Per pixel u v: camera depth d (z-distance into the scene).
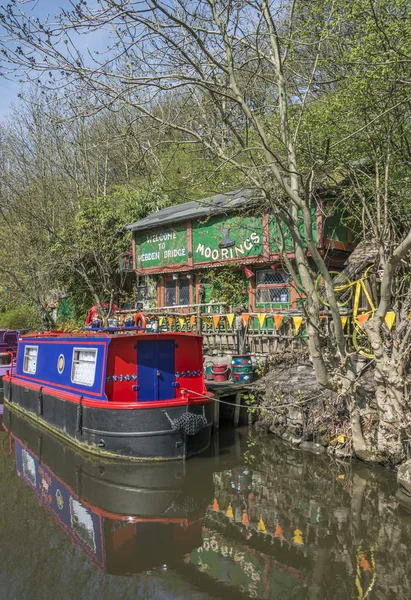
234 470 9.27
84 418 10.52
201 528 7.06
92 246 21.23
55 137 21.95
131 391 10.33
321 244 13.05
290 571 5.86
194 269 17.17
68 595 5.51
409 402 8.34
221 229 15.77
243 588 5.56
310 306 8.73
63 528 7.20
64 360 12.25
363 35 9.70
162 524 7.26
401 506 7.39
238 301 15.74
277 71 8.59
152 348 10.48
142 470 9.42
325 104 10.98
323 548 6.34
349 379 8.49
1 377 19.25
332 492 8.04
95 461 10.02
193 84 8.40
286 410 10.87
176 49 8.39
